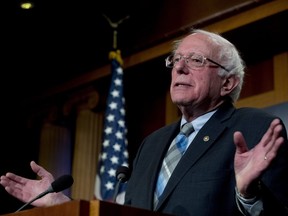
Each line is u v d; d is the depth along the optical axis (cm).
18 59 648
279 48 495
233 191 211
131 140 586
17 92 672
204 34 261
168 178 229
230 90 255
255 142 218
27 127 654
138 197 231
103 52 589
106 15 577
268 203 189
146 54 550
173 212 212
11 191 235
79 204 161
